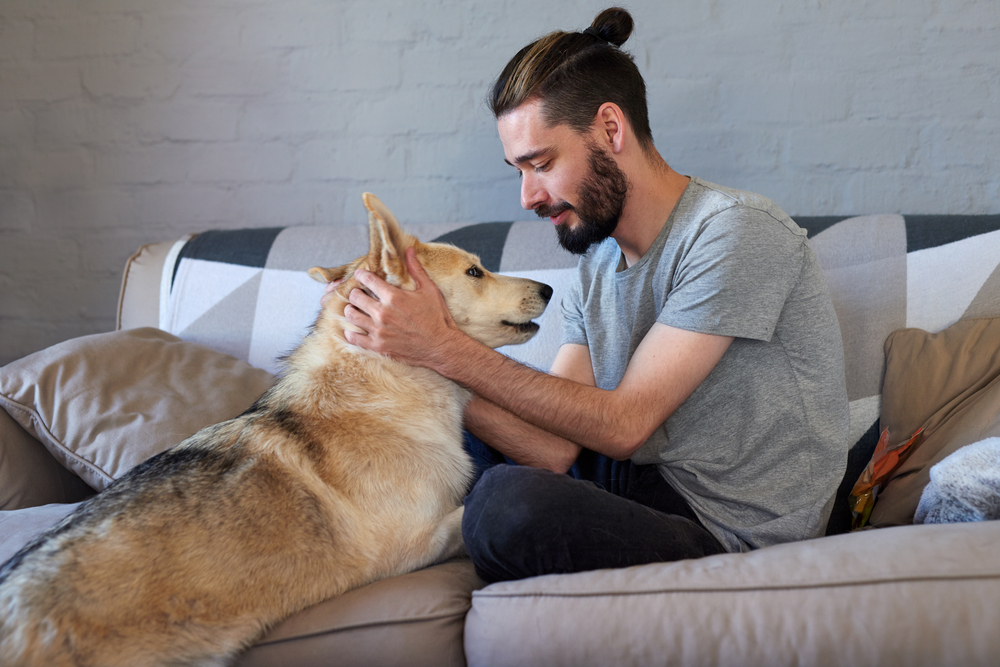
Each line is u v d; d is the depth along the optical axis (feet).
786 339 4.05
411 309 4.01
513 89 4.15
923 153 6.57
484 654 3.03
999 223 5.14
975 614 2.52
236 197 7.77
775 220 4.01
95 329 7.99
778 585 2.81
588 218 4.24
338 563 3.57
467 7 7.22
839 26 6.59
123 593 3.07
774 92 6.75
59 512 4.35
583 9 7.03
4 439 4.81
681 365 3.85
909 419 4.67
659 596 2.90
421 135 7.43
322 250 6.42
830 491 4.07
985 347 4.64
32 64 7.84
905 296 5.09
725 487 4.00
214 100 7.70
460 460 4.22
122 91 7.79
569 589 3.02
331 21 7.46
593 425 3.86
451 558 3.99
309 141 7.62
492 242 6.09
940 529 2.96
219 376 5.58
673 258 4.19
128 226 7.91
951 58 6.43
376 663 3.15
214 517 3.39
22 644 2.87
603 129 4.12
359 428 3.94
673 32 6.86
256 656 3.29
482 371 4.04
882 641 2.59
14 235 8.04
